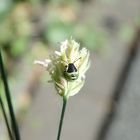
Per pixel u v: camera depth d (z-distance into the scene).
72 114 0.50
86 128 0.49
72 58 0.20
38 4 0.63
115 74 0.54
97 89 0.52
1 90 0.43
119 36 0.59
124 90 0.53
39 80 0.53
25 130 0.49
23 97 0.52
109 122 0.50
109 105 0.51
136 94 0.52
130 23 0.61
